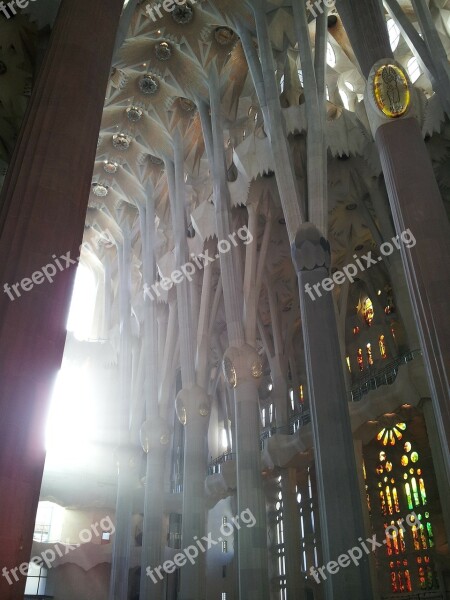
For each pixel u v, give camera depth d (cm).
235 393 1758
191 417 2017
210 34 2144
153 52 2234
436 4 1847
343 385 1320
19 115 1359
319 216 1538
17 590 591
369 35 1272
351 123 1883
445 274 983
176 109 2462
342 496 1181
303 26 1728
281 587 2392
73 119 839
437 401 921
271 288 2439
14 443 640
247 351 1767
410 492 2019
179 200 2355
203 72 2209
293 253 1505
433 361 941
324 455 1234
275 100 1716
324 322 1391
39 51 1182
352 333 2508
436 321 952
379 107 1171
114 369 3225
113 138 2664
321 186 1577
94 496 2922
